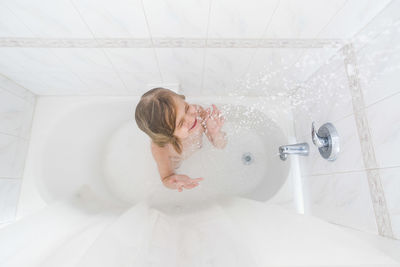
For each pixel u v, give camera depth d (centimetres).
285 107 137
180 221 87
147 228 66
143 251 51
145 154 150
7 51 97
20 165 119
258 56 105
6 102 115
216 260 47
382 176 70
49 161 125
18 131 120
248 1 75
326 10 77
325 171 103
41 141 127
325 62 103
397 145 64
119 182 145
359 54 81
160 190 140
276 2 75
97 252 44
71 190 125
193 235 63
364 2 70
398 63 63
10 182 112
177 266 47
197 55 105
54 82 125
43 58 103
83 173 136
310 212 115
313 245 50
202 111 133
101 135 150
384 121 69
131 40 94
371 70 75
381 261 46
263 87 131
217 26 87
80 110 139
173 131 116
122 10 78
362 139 79
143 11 79
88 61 107
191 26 87
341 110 91
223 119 139
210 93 141
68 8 76
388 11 67
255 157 142
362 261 46
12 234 56
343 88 90
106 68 113
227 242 53
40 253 49
